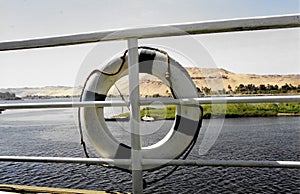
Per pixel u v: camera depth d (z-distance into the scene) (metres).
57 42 2.28
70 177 6.64
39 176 6.97
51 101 2.42
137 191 2.21
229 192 5.99
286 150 8.31
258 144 8.88
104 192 2.20
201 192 5.99
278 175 6.75
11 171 7.45
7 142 10.66
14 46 2.38
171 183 5.96
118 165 2.24
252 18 1.98
